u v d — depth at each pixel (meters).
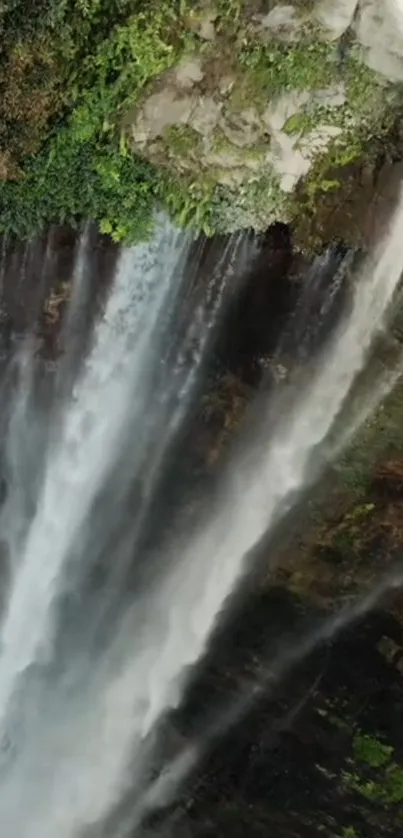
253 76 5.43
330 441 7.14
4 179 5.74
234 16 5.20
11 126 5.43
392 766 7.68
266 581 7.97
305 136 5.65
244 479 7.70
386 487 7.15
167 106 5.54
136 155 5.76
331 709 7.93
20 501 8.25
